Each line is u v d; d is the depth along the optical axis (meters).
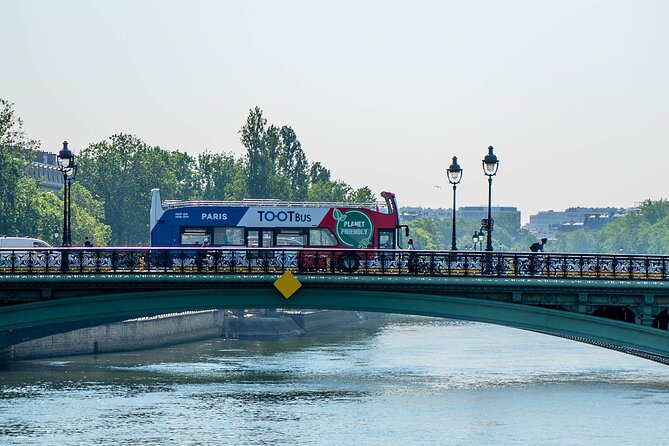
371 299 87.56
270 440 81.06
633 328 87.69
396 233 112.56
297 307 87.88
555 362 126.56
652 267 88.94
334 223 111.25
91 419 88.25
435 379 110.75
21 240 115.56
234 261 87.19
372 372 116.94
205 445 79.56
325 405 94.81
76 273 85.94
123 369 119.50
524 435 83.06
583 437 82.62
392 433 83.50
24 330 121.62
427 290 87.38
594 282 87.25
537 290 87.50
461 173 99.75
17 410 91.62
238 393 101.12
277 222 110.88
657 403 95.81
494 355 134.38
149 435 82.56
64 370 117.88
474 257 87.88
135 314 87.62
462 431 84.38
